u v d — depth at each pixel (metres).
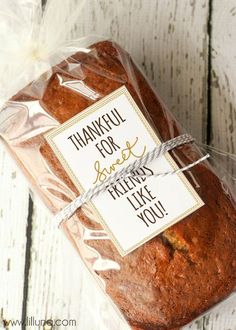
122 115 0.50
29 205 0.61
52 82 0.51
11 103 0.52
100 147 0.50
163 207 0.50
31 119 0.51
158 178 0.50
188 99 0.61
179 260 0.49
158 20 0.61
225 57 0.61
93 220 0.50
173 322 0.50
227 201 0.51
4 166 0.61
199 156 0.52
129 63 0.53
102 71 0.51
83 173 0.50
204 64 0.61
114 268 0.50
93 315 0.59
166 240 0.49
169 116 0.53
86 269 0.54
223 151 0.60
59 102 0.51
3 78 0.54
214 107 0.61
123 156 0.50
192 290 0.49
